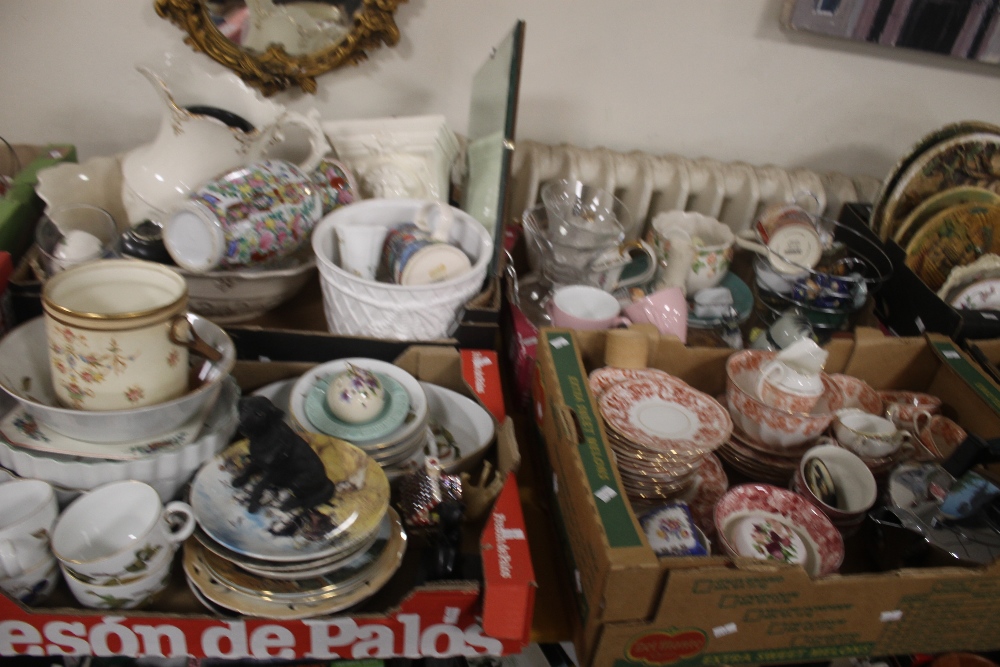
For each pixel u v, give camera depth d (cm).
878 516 78
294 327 92
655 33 117
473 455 73
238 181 78
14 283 77
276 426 61
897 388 97
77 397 57
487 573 59
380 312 79
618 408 78
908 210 112
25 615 56
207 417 65
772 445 83
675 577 58
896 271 107
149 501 60
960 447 74
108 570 56
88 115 112
